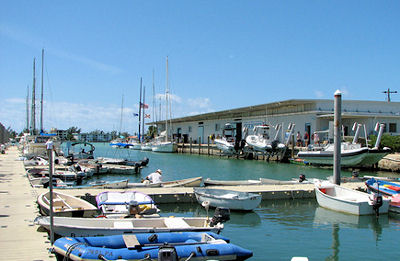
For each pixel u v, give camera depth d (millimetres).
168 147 72062
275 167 40938
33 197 14672
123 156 59312
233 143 58344
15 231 9680
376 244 10977
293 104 51031
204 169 38469
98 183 19734
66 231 9023
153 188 18422
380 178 22594
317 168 39406
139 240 8320
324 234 12008
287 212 15430
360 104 46312
